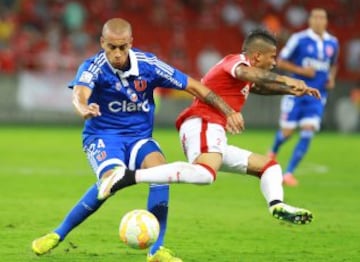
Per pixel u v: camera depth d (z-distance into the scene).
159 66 24.86
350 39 109.12
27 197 40.41
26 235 29.80
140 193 42.72
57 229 24.69
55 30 102.81
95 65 24.31
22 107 90.12
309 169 57.09
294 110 48.34
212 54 105.25
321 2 115.06
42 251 24.52
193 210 36.94
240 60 25.55
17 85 89.75
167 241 29.16
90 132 25.27
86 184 46.19
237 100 26.34
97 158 24.56
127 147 25.00
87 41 101.38
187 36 109.06
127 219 22.84
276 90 24.95
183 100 92.06
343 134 91.38
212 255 26.80
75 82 24.14
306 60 48.75
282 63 48.53
